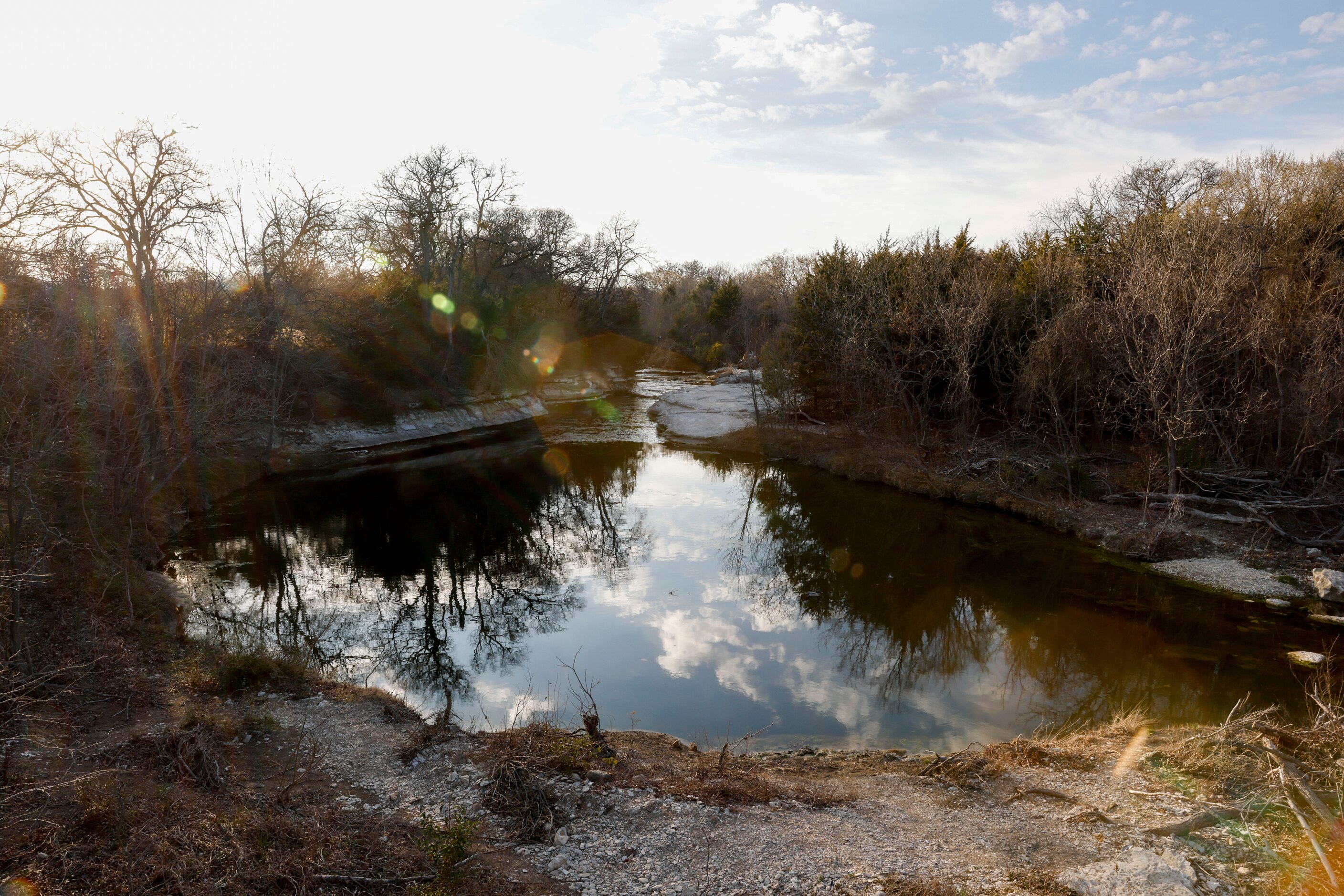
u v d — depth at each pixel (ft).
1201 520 69.62
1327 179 77.30
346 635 52.11
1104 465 84.17
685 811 24.77
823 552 73.00
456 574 67.10
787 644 50.75
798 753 34.12
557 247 175.63
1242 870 21.01
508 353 157.07
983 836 23.61
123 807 21.63
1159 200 123.75
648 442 132.26
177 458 67.56
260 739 29.66
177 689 34.19
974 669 46.19
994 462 91.20
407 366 130.52
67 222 59.72
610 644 50.80
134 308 62.64
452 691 42.68
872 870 21.30
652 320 265.95
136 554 56.39
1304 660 45.09
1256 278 71.41
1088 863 21.50
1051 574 62.95
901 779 29.48
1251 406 67.67
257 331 87.10
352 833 22.31
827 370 117.50
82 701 30.78
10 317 43.06
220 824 21.42
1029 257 112.47
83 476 46.37
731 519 86.89
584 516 88.58
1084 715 38.96
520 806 24.40
